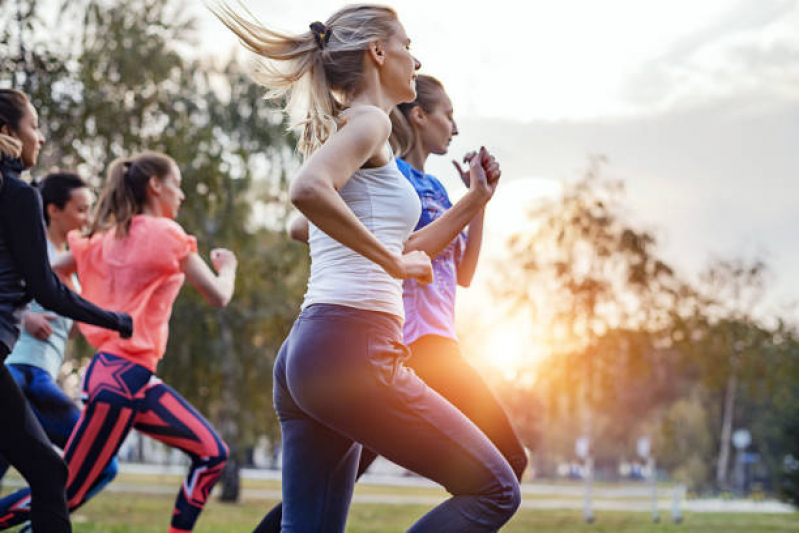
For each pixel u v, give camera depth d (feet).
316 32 8.42
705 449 185.16
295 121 8.77
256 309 54.80
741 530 51.96
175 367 51.06
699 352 67.31
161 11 47.67
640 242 62.64
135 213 12.81
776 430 63.77
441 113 12.55
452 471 8.14
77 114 43.14
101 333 12.41
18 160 10.24
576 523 59.11
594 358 62.90
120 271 12.48
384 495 94.84
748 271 83.30
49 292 9.99
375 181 8.15
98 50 44.96
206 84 53.11
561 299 62.85
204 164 48.80
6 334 9.80
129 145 44.86
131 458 164.86
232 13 8.26
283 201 55.77
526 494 129.70
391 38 8.54
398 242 8.29
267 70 8.50
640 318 63.82
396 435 8.04
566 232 62.54
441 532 8.13
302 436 8.65
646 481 258.16
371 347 7.93
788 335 68.23
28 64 41.34
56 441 13.32
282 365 8.53
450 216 8.88
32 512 9.93
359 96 8.51
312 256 8.44
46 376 13.41
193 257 12.72
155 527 30.58
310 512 8.63
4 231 9.84
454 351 11.48
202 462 12.90
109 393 12.15
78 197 13.98
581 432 209.97
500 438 11.39
